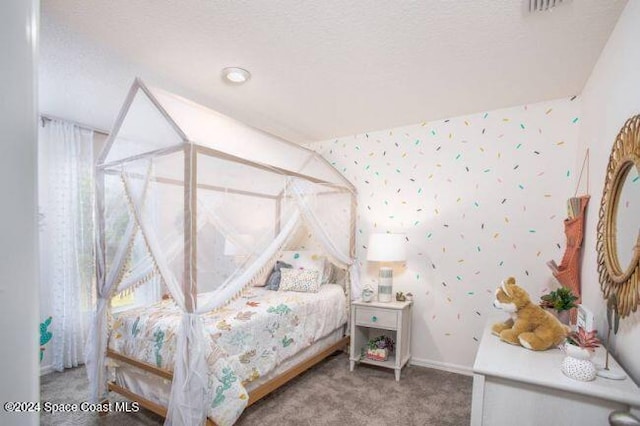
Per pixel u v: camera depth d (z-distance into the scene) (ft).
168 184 6.57
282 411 7.62
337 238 10.91
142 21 5.57
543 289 8.94
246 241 7.52
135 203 7.01
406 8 5.19
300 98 8.76
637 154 4.17
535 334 5.40
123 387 7.48
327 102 9.04
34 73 1.09
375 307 9.73
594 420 4.06
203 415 5.94
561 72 7.24
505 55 6.56
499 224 9.53
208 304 6.42
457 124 10.18
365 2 5.08
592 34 5.79
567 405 4.20
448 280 10.19
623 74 5.11
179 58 6.75
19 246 1.05
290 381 9.20
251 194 7.75
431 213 10.53
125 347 7.43
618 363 4.79
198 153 6.49
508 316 7.75
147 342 7.02
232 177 7.31
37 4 1.13
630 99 4.80
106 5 5.16
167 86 8.00
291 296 9.70
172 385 6.18
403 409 7.77
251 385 7.39
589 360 4.48
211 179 6.82
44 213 9.76
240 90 8.25
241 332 7.18
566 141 8.72
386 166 11.37
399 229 11.05
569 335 5.27
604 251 5.29
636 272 4.04
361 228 11.76
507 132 9.45
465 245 9.98
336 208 10.95
